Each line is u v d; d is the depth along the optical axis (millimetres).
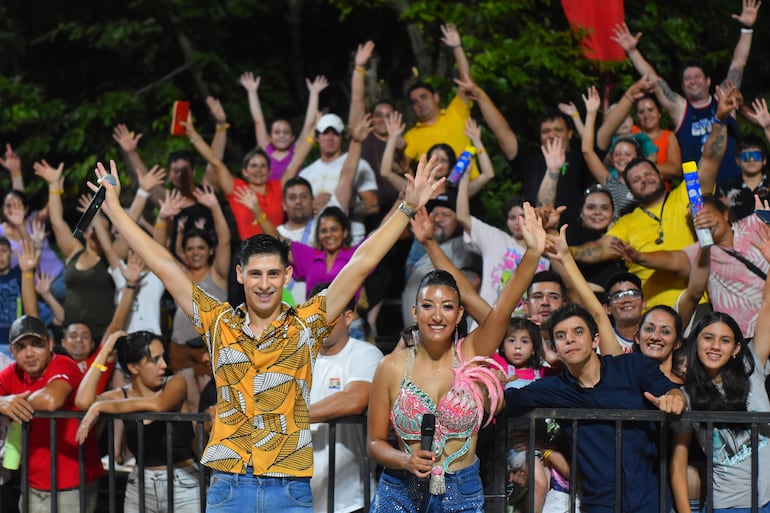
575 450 13820
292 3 36125
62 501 16734
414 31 30203
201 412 16125
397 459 12680
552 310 17281
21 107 33031
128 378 19219
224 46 36938
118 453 19984
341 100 36750
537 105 26766
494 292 20000
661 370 15156
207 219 23219
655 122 22750
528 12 28406
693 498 14773
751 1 22422
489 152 27484
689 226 18750
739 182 20297
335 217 20422
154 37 35531
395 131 22750
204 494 14859
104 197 12586
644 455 14062
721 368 14336
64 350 20891
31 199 33406
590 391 14078
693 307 17281
